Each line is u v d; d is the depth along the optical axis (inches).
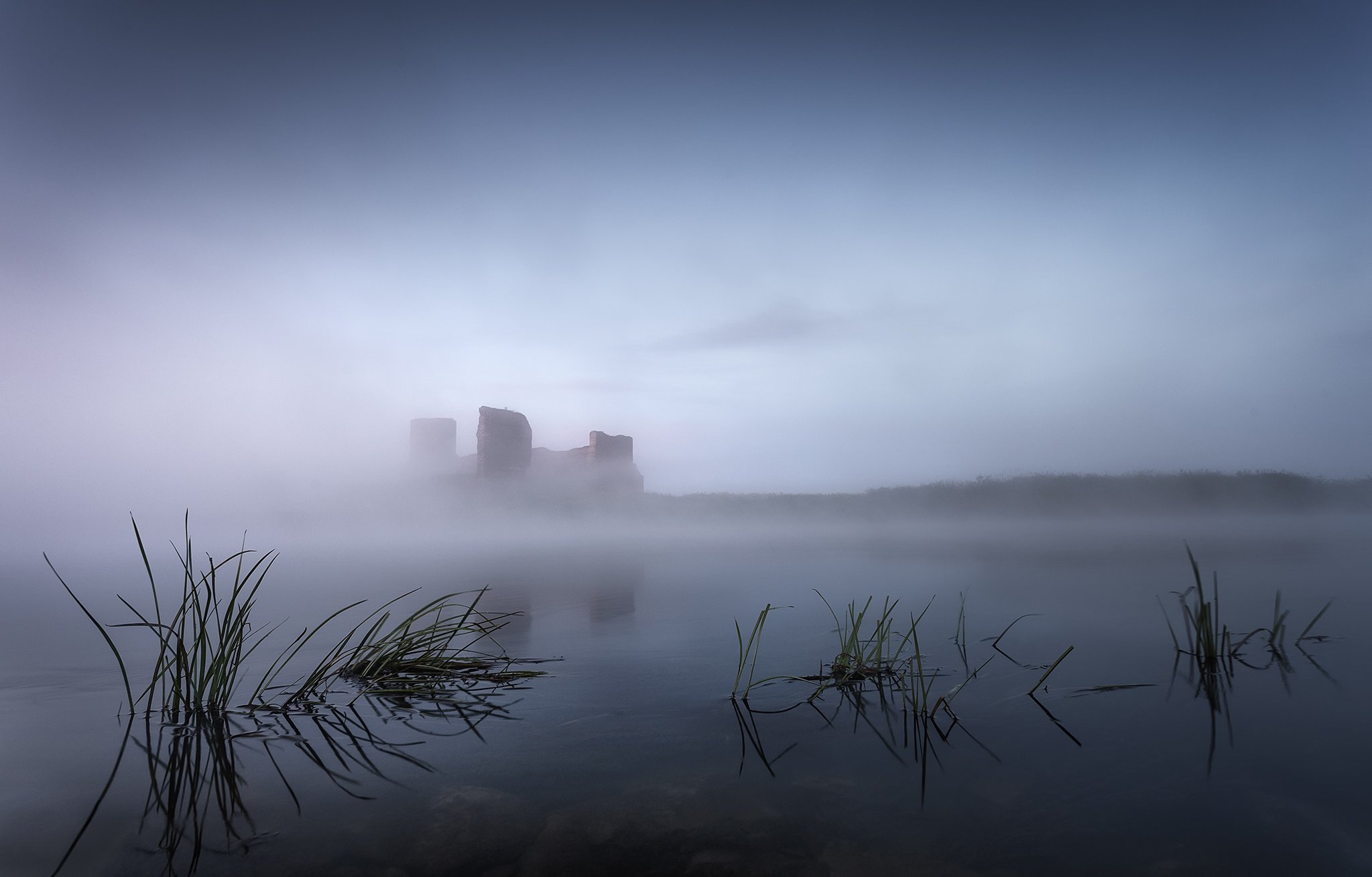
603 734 85.4
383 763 75.5
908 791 65.4
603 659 132.0
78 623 178.5
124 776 71.7
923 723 88.6
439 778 70.4
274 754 78.5
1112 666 119.6
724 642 148.4
